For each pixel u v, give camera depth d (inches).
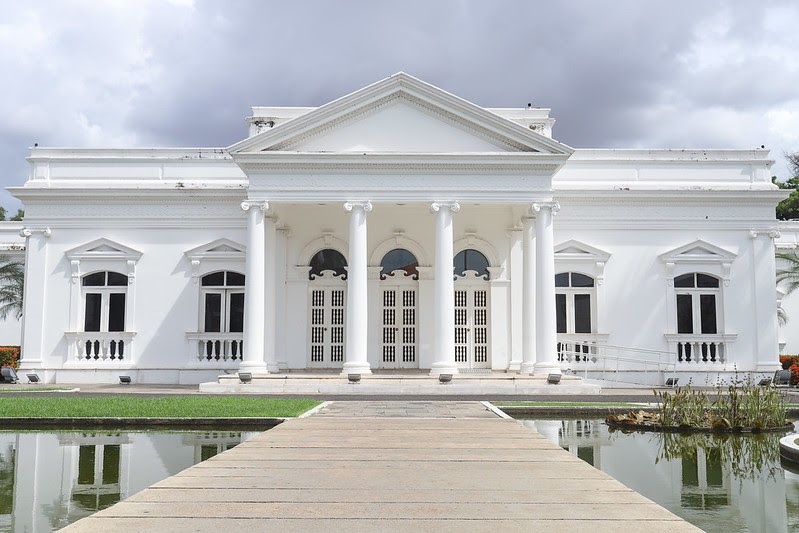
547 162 888.3
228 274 1051.9
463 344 1034.1
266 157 885.8
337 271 1047.0
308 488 295.0
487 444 418.3
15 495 304.0
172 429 532.1
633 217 1054.4
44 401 668.1
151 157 1067.9
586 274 1048.8
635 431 516.7
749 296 1048.8
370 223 1048.2
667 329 1042.1
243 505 265.0
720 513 273.9
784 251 1214.3
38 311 1044.5
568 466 346.9
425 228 1045.8
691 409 532.7
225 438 479.2
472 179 893.8
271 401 684.1
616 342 1040.2
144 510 257.8
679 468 366.3
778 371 1002.7
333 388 832.9
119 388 925.8
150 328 1042.1
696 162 1066.7
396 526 235.0
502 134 897.5
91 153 1072.2
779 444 409.1
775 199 1049.5
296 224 1046.4
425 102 905.5
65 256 1051.3
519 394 813.2
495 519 245.0
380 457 372.2
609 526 236.5
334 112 901.8
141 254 1050.1
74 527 235.0
